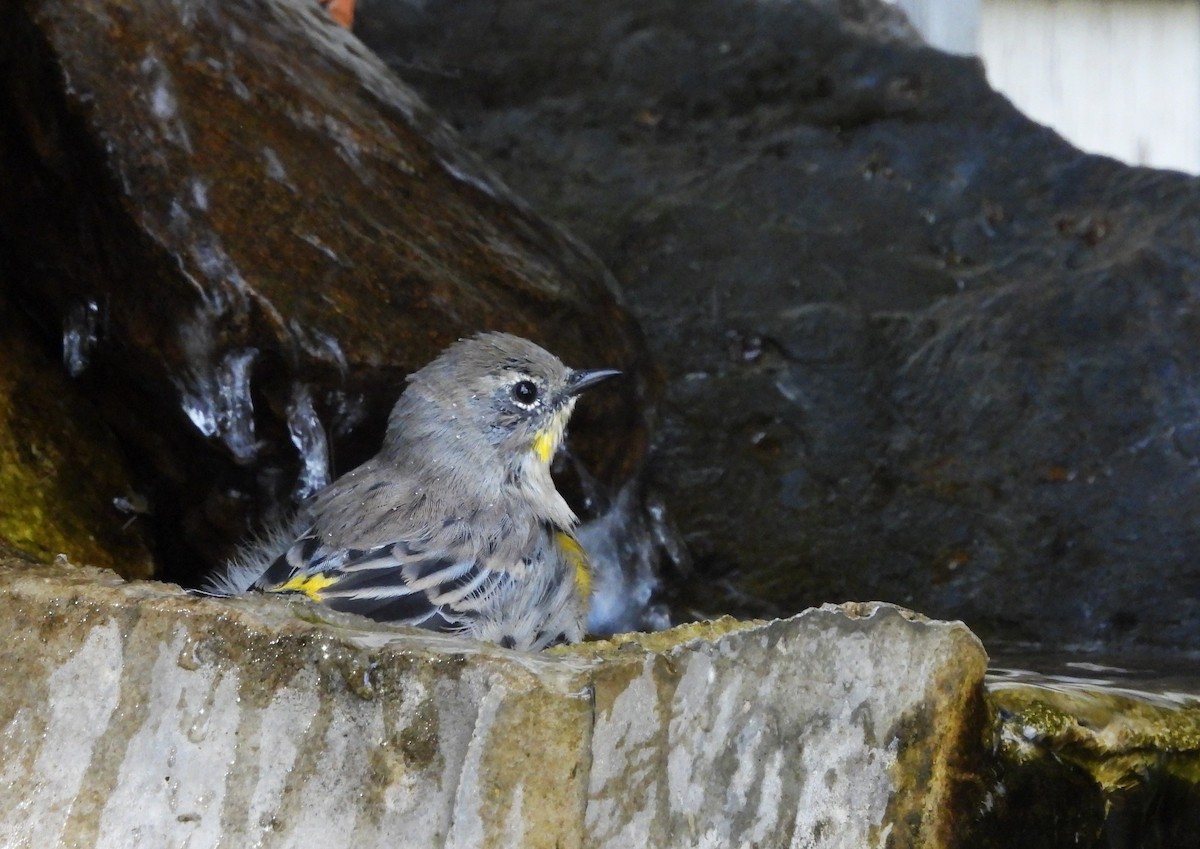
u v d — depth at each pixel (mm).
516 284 12117
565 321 12328
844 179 17766
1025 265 16594
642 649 6707
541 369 10555
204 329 10523
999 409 14867
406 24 19453
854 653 6910
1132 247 15883
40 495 10398
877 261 16891
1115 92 22406
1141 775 7480
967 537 14109
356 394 10977
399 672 6094
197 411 10664
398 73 19016
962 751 7004
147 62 10930
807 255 16969
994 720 7203
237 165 11047
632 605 13203
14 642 6719
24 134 10656
